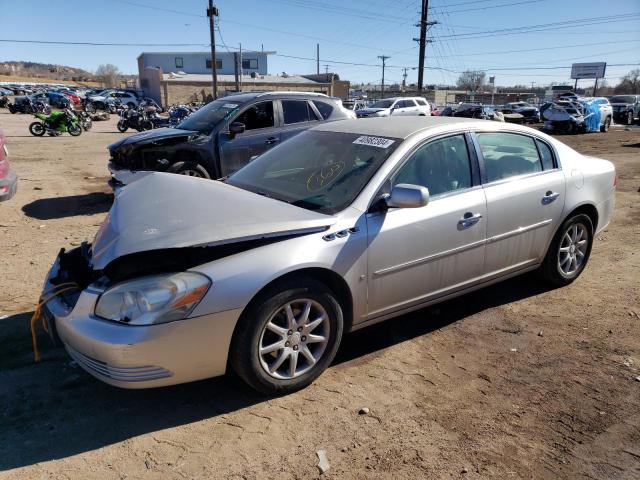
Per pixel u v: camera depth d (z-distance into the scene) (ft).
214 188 11.93
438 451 8.93
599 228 16.28
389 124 13.29
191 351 9.12
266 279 9.45
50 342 12.34
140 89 221.25
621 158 47.67
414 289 11.84
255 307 9.54
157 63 222.69
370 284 11.02
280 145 14.46
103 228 10.76
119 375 8.89
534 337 12.94
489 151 13.34
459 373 11.33
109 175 37.52
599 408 10.13
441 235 11.89
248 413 9.89
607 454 8.89
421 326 13.50
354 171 11.68
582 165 15.47
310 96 29.09
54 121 69.97
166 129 27.86
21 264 17.60
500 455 8.85
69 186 32.76
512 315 14.12
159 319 8.78
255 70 230.27
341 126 13.96
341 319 10.77
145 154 24.82
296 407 10.09
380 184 11.20
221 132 26.04
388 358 11.93
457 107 115.96
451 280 12.51
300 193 11.76
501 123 14.07
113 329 8.80
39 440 9.07
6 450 8.80
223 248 9.59
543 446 9.08
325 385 10.82
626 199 29.12
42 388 10.59
